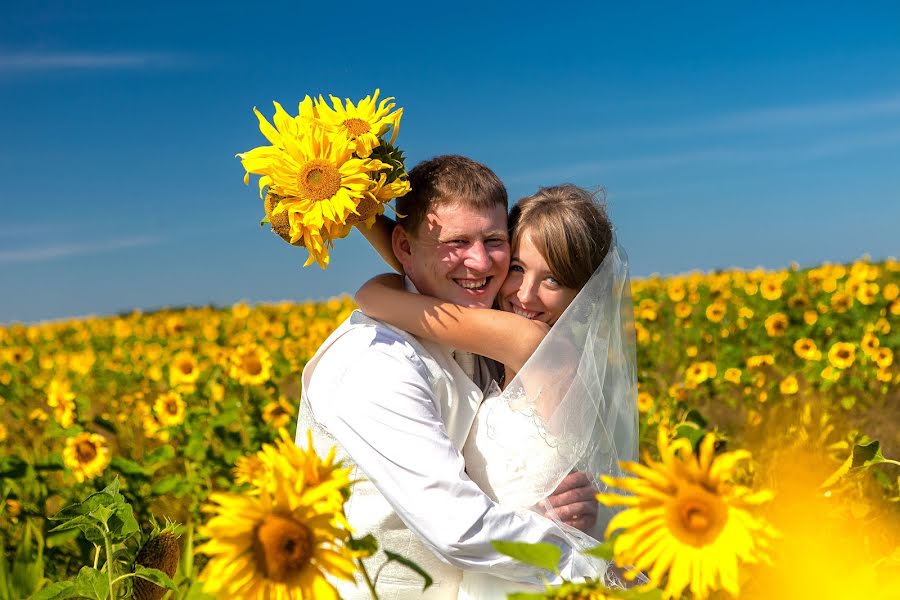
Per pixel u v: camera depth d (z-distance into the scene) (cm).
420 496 224
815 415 451
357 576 244
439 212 253
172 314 1878
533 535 226
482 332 248
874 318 986
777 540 152
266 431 522
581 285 274
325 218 228
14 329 1902
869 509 253
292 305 1884
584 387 253
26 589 305
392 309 251
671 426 444
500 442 250
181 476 468
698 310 1194
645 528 129
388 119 241
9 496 412
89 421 529
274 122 238
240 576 138
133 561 234
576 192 281
